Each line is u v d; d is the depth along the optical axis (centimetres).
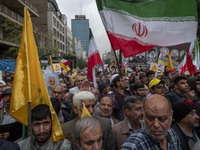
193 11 386
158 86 390
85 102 236
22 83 203
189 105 237
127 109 251
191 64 546
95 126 162
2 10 2442
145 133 174
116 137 254
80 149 164
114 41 362
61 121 338
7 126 240
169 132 186
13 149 157
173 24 388
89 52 448
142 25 376
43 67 788
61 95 356
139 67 1057
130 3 374
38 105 203
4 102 302
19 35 2295
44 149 194
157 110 160
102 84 793
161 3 385
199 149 168
